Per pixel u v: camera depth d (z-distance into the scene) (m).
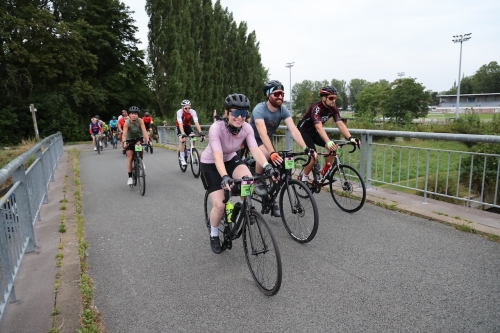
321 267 3.37
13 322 2.57
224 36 46.34
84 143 26.89
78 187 7.09
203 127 13.95
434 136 4.71
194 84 35.84
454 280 3.02
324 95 4.67
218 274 3.33
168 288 3.10
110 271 3.46
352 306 2.71
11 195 3.29
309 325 2.51
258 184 4.25
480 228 4.03
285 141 7.07
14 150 21.98
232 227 3.40
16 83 29.14
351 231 4.25
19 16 28.94
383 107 44.03
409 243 3.83
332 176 5.13
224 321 2.60
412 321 2.50
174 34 29.30
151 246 4.07
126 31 36.81
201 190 6.82
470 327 2.41
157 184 7.57
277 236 4.22
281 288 3.02
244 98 3.24
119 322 2.63
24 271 3.36
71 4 32.22
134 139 6.79
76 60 30.33
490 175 7.37
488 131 16.27
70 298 2.88
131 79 36.91
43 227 4.60
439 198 7.39
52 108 30.48
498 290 2.83
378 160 6.02
